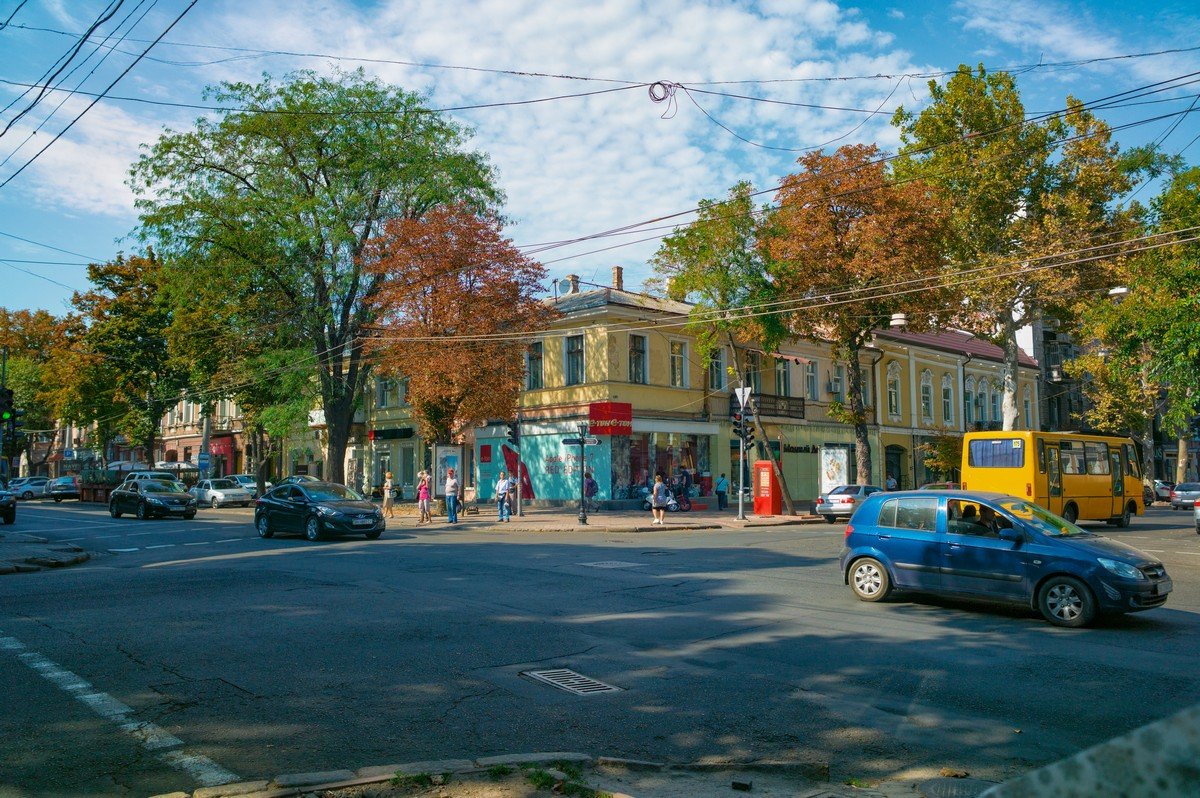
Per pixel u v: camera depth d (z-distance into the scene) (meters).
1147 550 19.33
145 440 52.84
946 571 10.96
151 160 32.50
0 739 5.82
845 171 27.61
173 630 9.56
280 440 48.69
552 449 37.47
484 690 7.23
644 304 37.31
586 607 11.25
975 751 5.85
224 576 14.38
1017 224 33.28
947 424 54.38
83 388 51.22
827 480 38.12
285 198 32.72
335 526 22.19
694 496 37.75
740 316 30.03
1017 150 31.67
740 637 9.40
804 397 44.97
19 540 22.41
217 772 5.25
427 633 9.50
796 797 5.00
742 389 31.11
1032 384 60.81
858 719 6.55
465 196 34.16
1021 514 10.86
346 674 7.68
